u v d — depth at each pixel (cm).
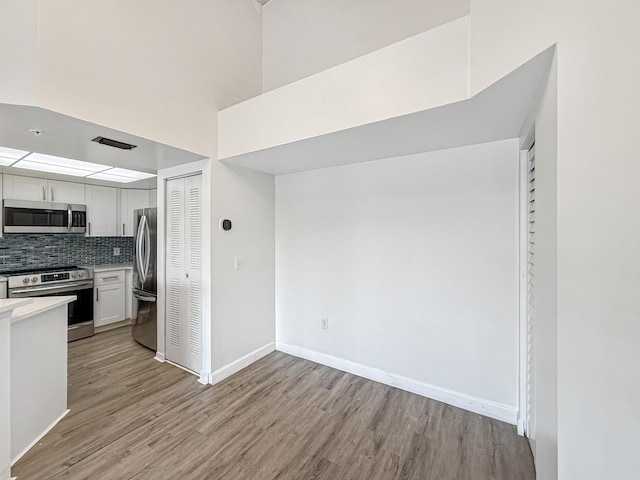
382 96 165
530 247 182
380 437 188
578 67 92
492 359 208
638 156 80
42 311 182
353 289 271
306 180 299
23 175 338
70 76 158
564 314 96
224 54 261
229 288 269
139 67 192
